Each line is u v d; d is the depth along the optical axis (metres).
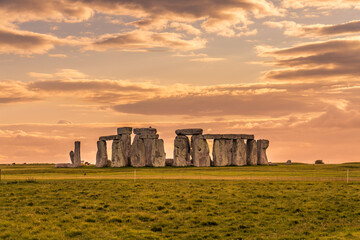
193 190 63.94
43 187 65.31
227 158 134.62
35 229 41.94
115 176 85.88
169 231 43.38
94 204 53.69
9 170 109.50
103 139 132.38
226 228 44.19
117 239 39.91
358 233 39.97
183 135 136.62
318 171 99.81
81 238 40.06
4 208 51.06
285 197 59.03
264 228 44.19
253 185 69.25
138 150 127.31
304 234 41.41
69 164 133.62
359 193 61.41
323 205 53.91
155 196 59.06
